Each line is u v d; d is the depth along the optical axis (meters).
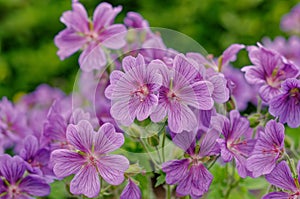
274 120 0.56
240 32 1.58
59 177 0.57
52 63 1.52
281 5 1.63
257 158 0.56
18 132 0.77
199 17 1.61
